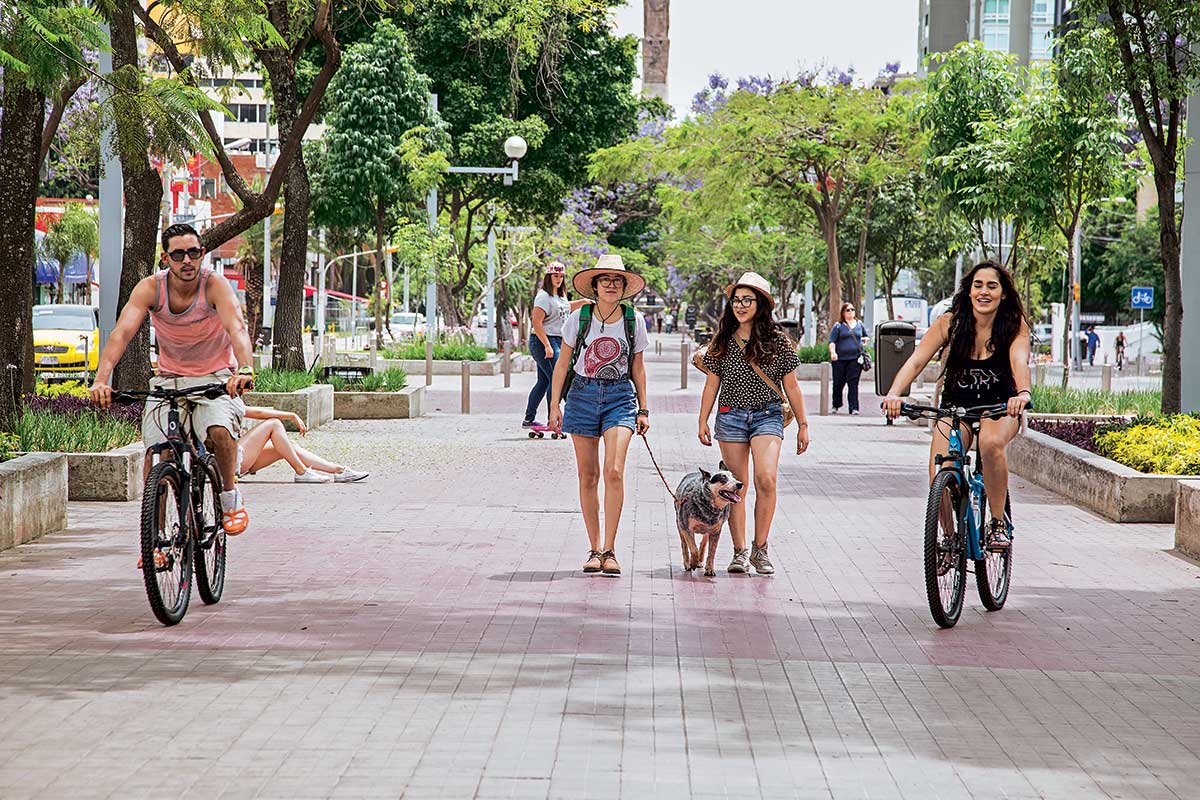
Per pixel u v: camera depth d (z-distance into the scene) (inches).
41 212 2385.6
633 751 243.8
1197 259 732.7
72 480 554.9
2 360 579.5
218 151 844.6
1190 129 736.3
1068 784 232.5
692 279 3720.5
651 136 1897.1
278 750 241.3
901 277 4411.9
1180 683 301.9
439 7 1870.1
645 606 371.9
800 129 1728.6
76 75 583.8
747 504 569.3
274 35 660.7
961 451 365.4
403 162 1712.6
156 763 233.6
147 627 337.1
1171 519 537.0
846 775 233.6
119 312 805.9
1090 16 715.4
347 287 4690.0
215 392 355.3
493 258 2118.6
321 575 410.0
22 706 267.1
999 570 381.1
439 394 1296.8
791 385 423.2
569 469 685.9
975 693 289.4
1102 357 2970.0
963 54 1179.9
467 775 228.8
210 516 371.2
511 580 405.4
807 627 350.0
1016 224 1165.7
